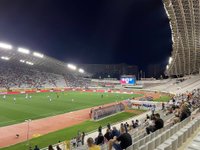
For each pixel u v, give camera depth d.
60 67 124.56
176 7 53.66
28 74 109.19
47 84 108.19
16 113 42.19
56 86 111.31
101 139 14.18
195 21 58.22
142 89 113.50
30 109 46.88
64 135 29.19
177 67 118.19
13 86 90.75
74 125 34.88
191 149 9.12
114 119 39.47
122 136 9.23
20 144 25.33
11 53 92.81
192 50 89.06
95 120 38.38
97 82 144.62
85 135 28.73
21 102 56.50
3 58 100.94
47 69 126.81
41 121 37.06
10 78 96.19
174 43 80.69
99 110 40.00
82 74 150.25
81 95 80.06
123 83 119.00
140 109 49.84
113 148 10.07
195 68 118.31
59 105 53.66
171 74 137.25
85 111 47.09
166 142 9.98
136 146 9.95
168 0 51.38
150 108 48.66
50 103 56.28
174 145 8.90
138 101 50.75
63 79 125.50
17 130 31.25
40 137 28.14
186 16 56.94
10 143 25.72
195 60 104.00
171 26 66.88
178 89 90.31
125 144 9.17
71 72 141.50
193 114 20.44
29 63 113.19
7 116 39.38
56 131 31.22
